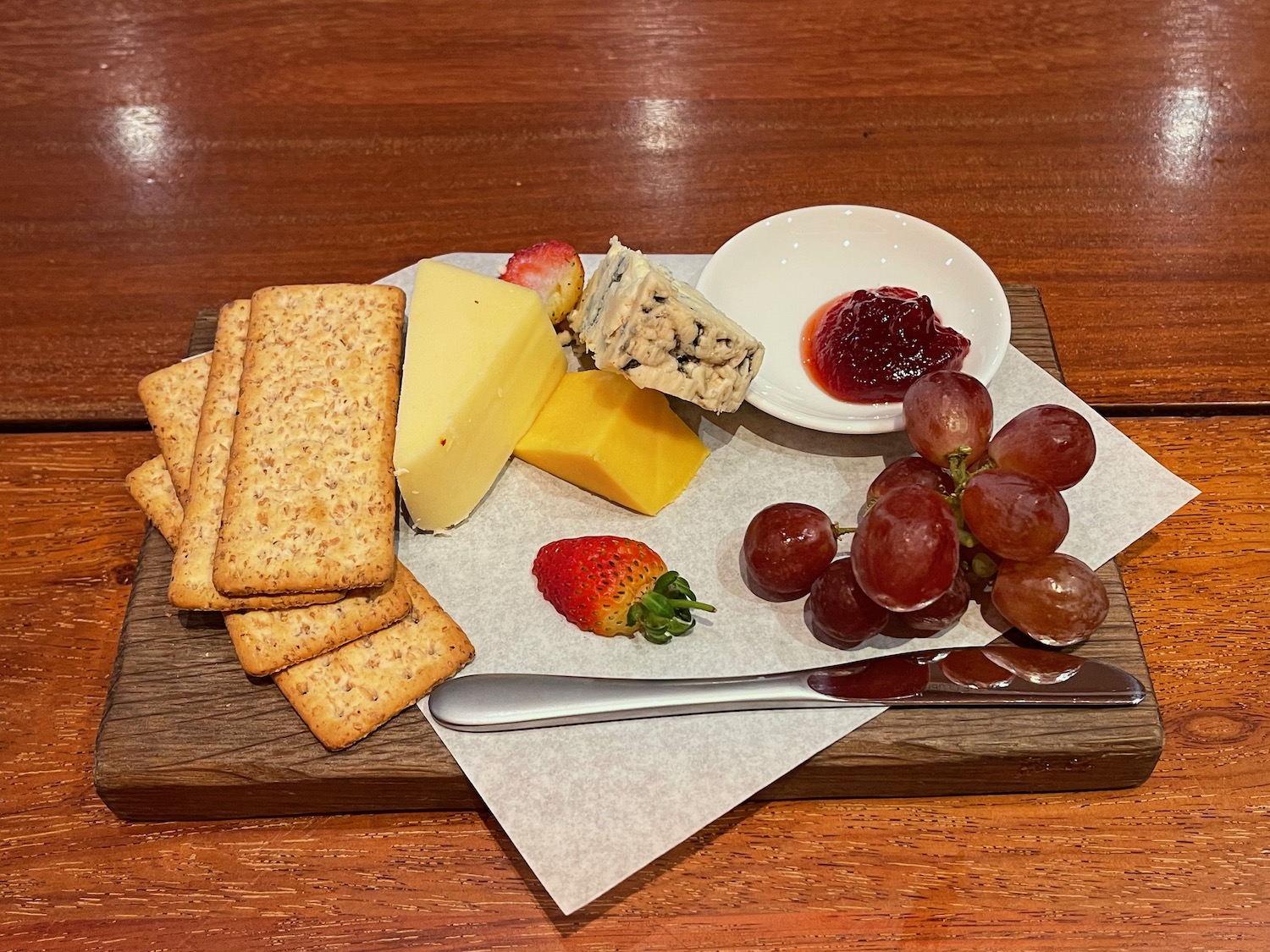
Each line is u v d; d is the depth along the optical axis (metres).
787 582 0.30
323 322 0.35
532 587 0.32
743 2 0.53
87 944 0.28
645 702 0.29
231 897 0.28
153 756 0.29
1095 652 0.30
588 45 0.51
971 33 0.51
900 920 0.28
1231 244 0.43
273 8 0.53
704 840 0.29
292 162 0.47
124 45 0.51
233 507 0.31
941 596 0.28
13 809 0.30
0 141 0.48
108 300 0.42
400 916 0.28
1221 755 0.30
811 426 0.33
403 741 0.29
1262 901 0.28
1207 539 0.34
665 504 0.34
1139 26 0.51
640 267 0.32
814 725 0.29
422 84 0.50
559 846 0.27
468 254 0.41
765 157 0.47
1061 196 0.45
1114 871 0.28
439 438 0.31
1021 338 0.38
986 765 0.29
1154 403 0.38
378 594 0.30
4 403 0.39
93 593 0.34
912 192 0.45
